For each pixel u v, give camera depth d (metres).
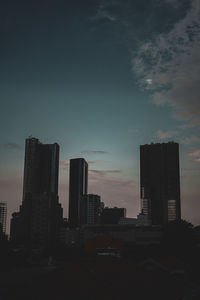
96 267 25.72
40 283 23.38
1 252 111.25
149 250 114.56
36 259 130.50
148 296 22.31
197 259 74.50
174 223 115.12
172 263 52.34
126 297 21.73
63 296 21.08
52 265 108.50
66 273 24.56
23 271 81.88
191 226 117.44
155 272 27.64
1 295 21.33
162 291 23.95
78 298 20.80
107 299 20.94
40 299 20.58
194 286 27.03
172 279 26.84
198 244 104.75
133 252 116.12
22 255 128.38
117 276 24.53
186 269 52.19
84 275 24.05
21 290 22.27
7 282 48.09
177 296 23.27
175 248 103.38
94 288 22.23
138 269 26.48
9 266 100.00
